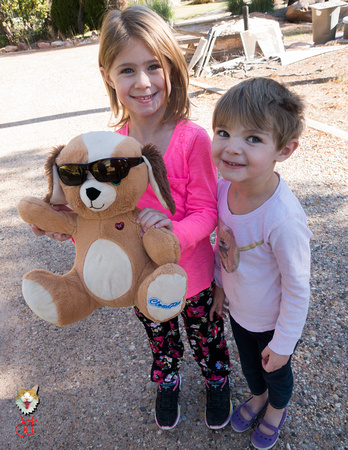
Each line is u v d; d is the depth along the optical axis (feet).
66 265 10.41
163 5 37.60
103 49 4.23
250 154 3.62
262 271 4.20
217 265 4.99
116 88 4.38
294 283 3.92
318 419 5.65
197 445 5.63
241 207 4.16
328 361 6.48
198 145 4.29
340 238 9.41
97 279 3.74
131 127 4.91
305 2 39.09
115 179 3.42
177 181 4.37
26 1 57.52
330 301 7.70
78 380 6.98
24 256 11.10
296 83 20.90
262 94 3.54
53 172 3.72
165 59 4.25
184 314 5.16
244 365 5.28
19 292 9.64
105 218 3.76
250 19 29.81
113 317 8.34
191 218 4.26
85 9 55.01
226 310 5.20
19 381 7.16
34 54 50.65
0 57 52.49
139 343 7.57
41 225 3.92
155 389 6.59
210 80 24.58
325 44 28.91
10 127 23.12
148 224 3.72
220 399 5.72
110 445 5.82
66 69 37.70
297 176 12.34
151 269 3.81
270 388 4.96
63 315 3.70
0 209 13.84
